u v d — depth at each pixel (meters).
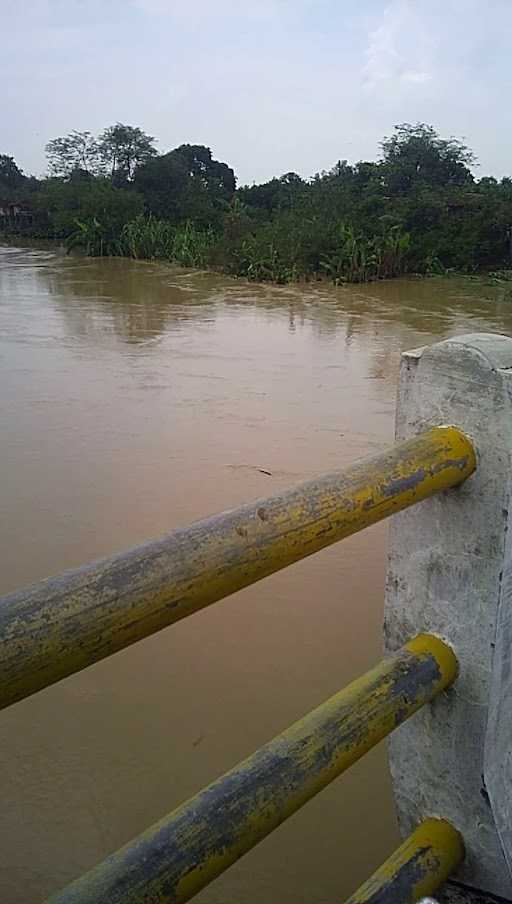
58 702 3.53
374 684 1.18
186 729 3.35
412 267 25.19
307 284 23.09
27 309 17.02
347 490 1.02
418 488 1.10
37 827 2.84
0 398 8.88
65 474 6.34
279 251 24.75
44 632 0.73
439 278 24.17
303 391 9.40
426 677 1.24
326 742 1.09
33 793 3.01
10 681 0.71
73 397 8.93
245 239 26.31
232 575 0.88
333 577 4.66
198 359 11.42
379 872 1.28
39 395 9.02
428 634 1.31
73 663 0.75
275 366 10.96
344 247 23.91
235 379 10.04
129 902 0.86
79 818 2.88
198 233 32.53
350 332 14.20
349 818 2.80
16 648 0.71
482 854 1.34
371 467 1.07
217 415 8.20
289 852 2.67
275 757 1.05
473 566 1.24
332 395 9.22
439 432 1.18
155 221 34.59
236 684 3.64
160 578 0.82
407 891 1.25
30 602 0.74
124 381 9.83
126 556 0.82
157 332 13.98
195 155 60.75
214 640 3.99
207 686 3.63
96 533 5.27
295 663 3.79
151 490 6.02
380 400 8.99
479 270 25.42
